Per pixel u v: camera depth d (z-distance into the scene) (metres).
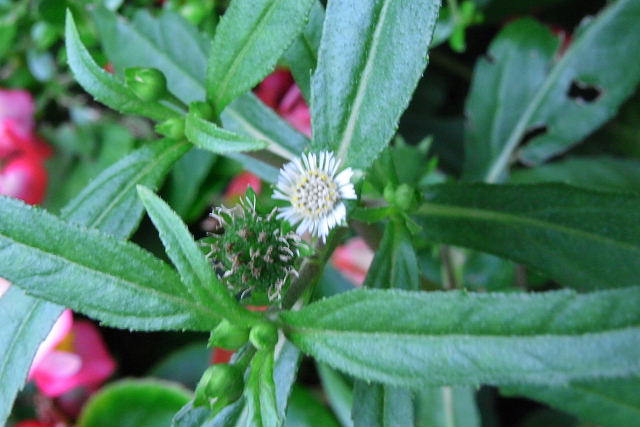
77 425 0.21
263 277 0.14
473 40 0.22
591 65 0.20
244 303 0.14
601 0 0.22
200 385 0.13
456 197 0.16
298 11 0.14
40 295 0.13
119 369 0.22
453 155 0.22
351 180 0.14
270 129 0.17
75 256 0.13
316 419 0.20
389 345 0.13
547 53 0.20
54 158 0.23
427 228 0.16
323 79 0.14
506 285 0.20
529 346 0.12
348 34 0.14
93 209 0.15
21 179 0.22
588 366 0.12
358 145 0.14
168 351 0.23
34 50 0.23
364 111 0.14
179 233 0.13
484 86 0.21
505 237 0.16
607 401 0.17
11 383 0.14
